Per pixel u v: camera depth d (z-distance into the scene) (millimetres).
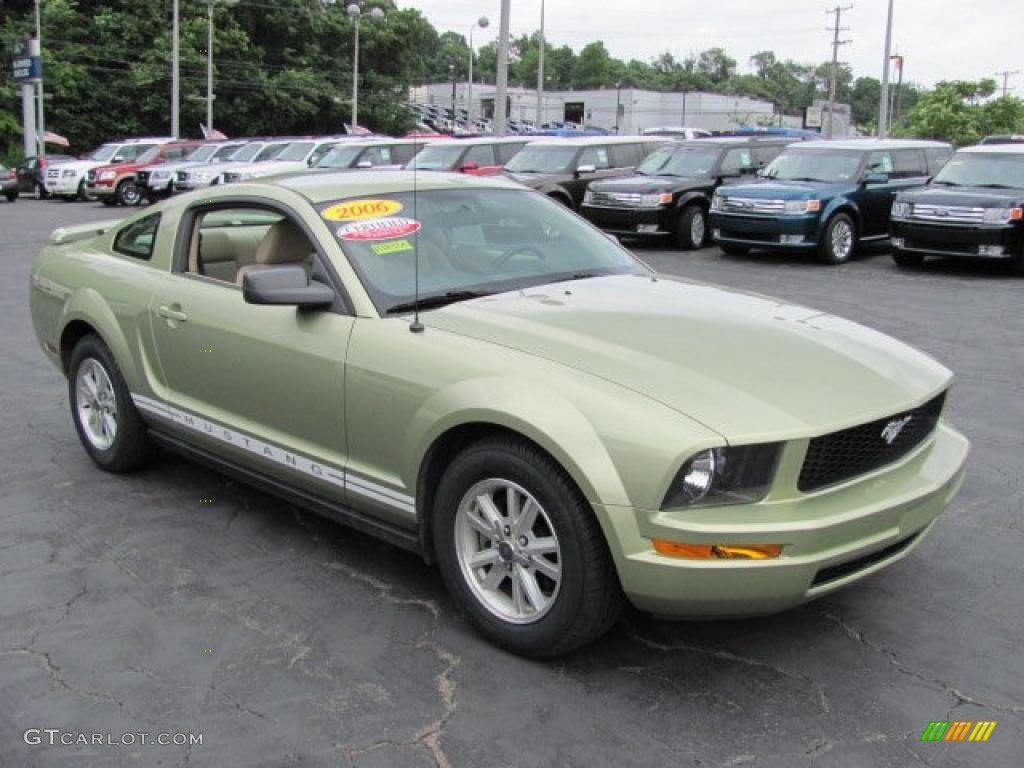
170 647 3682
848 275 13992
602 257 4820
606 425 3217
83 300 5352
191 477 5473
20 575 4270
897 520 3406
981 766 3014
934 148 17109
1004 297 11898
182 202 5129
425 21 65812
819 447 3236
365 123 63562
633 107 81688
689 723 3211
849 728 3189
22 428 6379
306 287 4039
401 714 3266
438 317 3912
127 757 3055
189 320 4688
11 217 24578
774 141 18688
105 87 52844
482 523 3637
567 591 3357
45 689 3414
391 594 4102
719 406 3221
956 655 3631
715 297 4340
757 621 3873
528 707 3297
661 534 3117
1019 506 5074
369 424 3877
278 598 4062
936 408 3805
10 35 50125
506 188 5082
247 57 57469
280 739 3139
